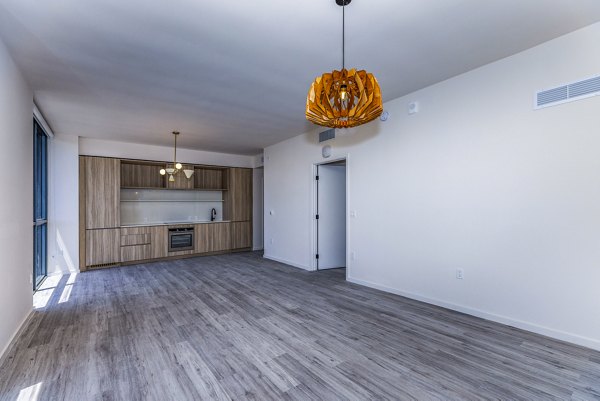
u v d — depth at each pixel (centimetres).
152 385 199
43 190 505
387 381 203
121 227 595
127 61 283
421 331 281
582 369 214
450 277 338
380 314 326
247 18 220
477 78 311
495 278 299
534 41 262
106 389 195
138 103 394
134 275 517
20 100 295
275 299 382
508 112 289
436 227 350
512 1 206
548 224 265
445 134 341
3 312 241
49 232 525
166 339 268
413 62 296
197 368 220
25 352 244
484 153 307
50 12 211
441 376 208
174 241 662
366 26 232
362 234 446
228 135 576
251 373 213
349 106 200
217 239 729
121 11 211
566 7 215
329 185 571
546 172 266
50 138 530
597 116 239
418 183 369
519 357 232
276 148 655
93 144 586
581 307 247
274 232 662
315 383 201
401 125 389
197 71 306
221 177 796
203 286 445
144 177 669
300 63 292
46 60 278
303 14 216
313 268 554
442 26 235
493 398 184
